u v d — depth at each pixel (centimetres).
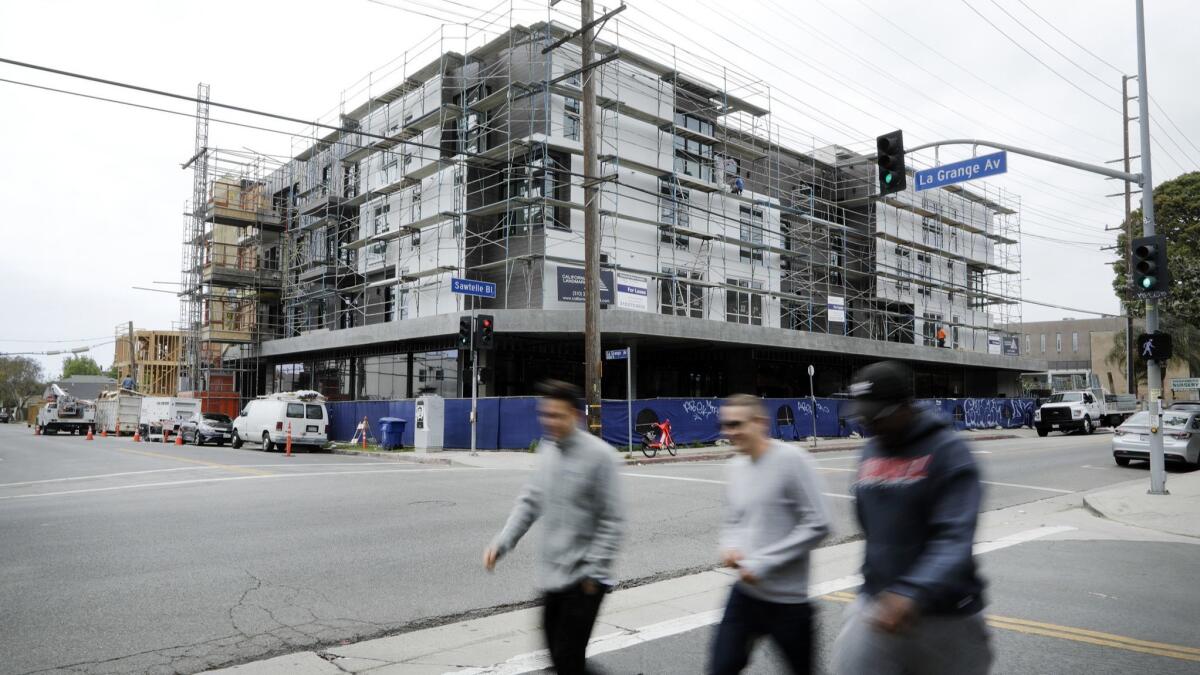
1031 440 3159
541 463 395
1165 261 1316
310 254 3947
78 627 570
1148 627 577
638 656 507
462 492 1319
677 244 3212
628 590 692
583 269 2770
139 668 489
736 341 2998
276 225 4328
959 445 272
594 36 2003
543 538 379
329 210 3656
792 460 350
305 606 630
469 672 482
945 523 261
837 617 600
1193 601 655
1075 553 865
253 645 536
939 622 264
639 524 1016
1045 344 7956
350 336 3238
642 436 2433
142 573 731
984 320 5056
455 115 3014
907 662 268
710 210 3269
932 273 4612
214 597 652
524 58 2912
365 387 3425
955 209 4778
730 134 3591
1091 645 534
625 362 3219
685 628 572
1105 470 1805
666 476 1605
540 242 2781
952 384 4784
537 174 2838
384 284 3216
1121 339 5447
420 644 539
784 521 346
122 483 1495
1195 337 4641
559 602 370
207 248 4825
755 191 3700
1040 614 614
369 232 3506
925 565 255
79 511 1104
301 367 3953
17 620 586
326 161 3928
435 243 3048
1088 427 3500
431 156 3098
